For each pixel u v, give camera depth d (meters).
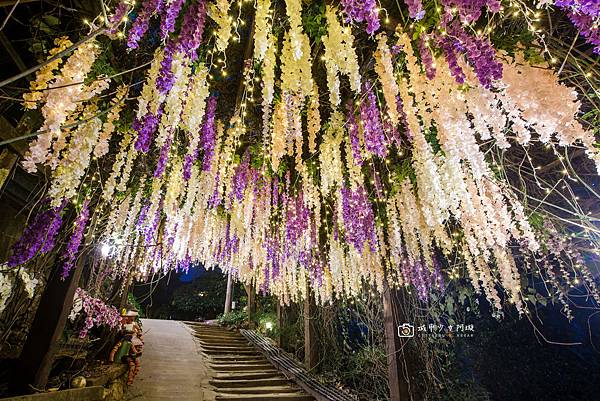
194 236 7.01
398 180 4.72
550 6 2.32
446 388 4.94
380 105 3.42
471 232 4.09
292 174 6.03
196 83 2.96
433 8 2.32
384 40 2.77
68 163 2.68
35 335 3.74
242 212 6.06
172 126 2.86
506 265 4.13
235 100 4.29
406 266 5.32
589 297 4.77
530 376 5.28
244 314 14.14
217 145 4.70
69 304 3.97
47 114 2.09
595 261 4.25
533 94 2.18
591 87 2.61
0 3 1.85
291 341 9.89
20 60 2.78
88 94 2.42
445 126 2.57
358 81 2.41
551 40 2.45
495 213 3.50
